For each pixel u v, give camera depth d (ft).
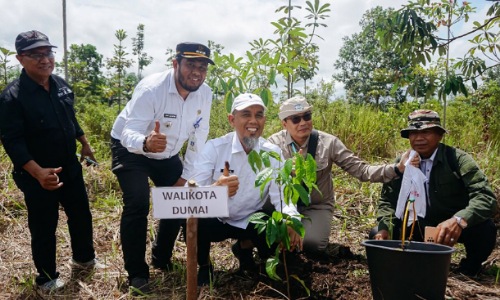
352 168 12.16
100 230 14.66
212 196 7.80
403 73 15.47
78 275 11.61
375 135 21.93
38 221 10.62
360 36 15.88
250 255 11.44
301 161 8.59
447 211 11.16
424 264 8.16
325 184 12.68
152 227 14.19
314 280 10.28
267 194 10.80
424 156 11.21
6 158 19.60
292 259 11.10
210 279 10.03
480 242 10.75
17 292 10.77
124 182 10.62
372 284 8.87
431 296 8.30
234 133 10.89
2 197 16.72
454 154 11.01
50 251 10.88
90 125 24.44
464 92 14.29
